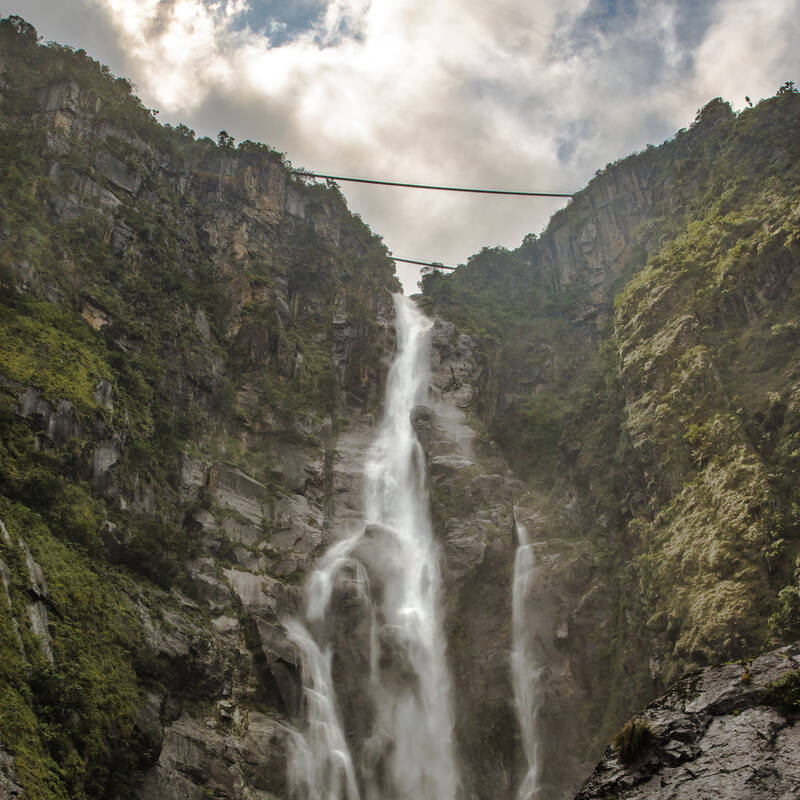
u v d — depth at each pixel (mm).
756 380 56094
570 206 111625
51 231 61500
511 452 78188
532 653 57812
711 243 69250
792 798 10883
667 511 55750
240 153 93375
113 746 37938
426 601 61344
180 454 58062
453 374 85562
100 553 45656
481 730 54281
